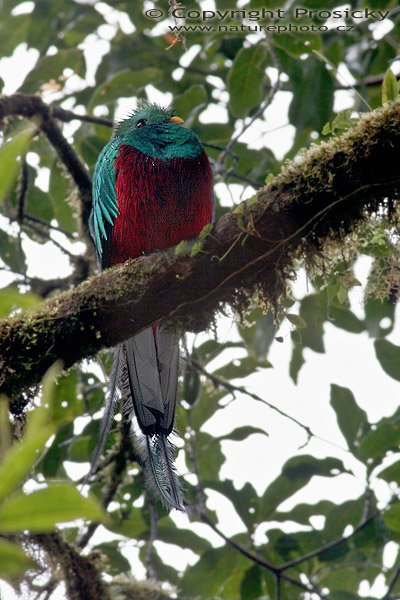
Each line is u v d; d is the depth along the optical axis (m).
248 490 10.09
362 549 10.19
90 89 11.80
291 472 9.85
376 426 9.65
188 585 9.84
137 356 7.57
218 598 9.83
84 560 8.95
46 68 11.51
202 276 6.51
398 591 10.31
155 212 8.50
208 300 6.68
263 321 10.10
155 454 7.34
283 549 10.02
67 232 11.02
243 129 10.31
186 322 6.80
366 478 9.74
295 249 6.61
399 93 6.40
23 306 3.89
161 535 10.14
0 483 3.03
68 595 8.77
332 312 11.23
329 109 10.02
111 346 6.72
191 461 9.86
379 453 9.67
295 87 10.09
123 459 9.79
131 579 9.49
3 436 3.50
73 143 11.49
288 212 6.32
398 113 6.06
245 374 10.52
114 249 8.88
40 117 9.99
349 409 10.02
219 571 9.90
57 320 6.50
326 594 9.80
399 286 7.39
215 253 6.43
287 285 6.91
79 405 9.92
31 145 11.47
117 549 10.22
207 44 10.45
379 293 7.55
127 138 8.82
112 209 8.91
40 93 11.45
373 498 9.89
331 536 10.01
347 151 6.18
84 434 10.16
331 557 9.64
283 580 9.98
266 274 6.67
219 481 10.11
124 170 8.55
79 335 6.54
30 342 6.44
